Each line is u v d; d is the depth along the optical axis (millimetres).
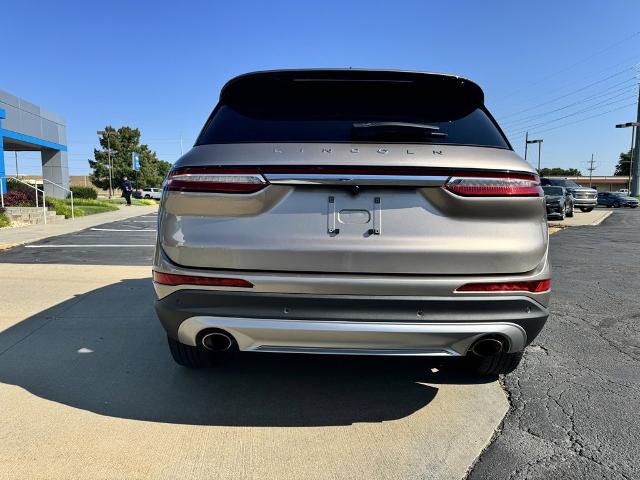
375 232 2416
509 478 2293
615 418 2861
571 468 2369
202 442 2574
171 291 2520
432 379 3420
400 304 2412
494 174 2441
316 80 2939
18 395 3090
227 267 2439
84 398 3059
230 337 2531
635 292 6102
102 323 4605
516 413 2924
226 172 2422
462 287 2420
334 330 2412
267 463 2396
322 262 2406
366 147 2463
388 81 2936
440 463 2410
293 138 2605
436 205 2441
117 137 63062
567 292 6098
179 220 2492
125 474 2287
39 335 4254
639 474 2322
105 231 14031
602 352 3955
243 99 2932
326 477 2295
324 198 2424
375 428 2746
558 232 14758
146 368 3541
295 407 2982
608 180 90250
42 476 2258
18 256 9031
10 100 22203
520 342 2545
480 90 2980
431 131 2625
